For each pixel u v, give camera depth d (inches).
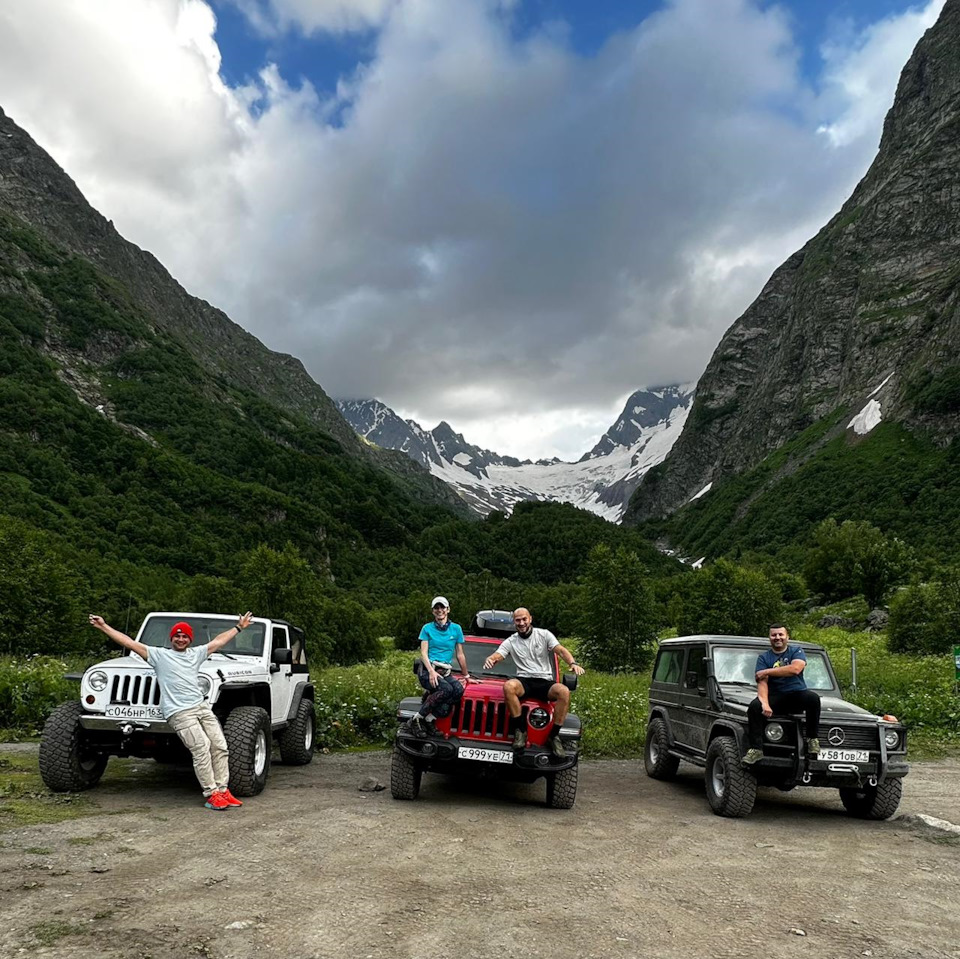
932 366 6860.2
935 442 6333.7
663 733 418.6
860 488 6338.6
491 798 349.4
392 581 6471.5
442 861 231.5
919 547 4852.4
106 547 4891.7
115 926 166.6
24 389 7322.8
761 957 165.5
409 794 328.5
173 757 321.4
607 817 316.5
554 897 200.8
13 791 308.3
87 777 320.5
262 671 356.5
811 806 365.4
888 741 322.7
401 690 643.5
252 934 164.7
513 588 3661.4
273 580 1635.1
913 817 331.3
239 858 223.9
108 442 7180.1
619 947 167.3
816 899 211.2
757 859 254.2
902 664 1072.2
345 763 438.6
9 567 1368.1
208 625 383.9
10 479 5511.8
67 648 1378.0
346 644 2194.9
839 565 3144.7
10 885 191.5
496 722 327.6
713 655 388.5
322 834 257.8
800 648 399.9
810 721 316.5
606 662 1453.0
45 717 501.4
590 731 554.9
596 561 1487.5
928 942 179.6
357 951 157.8
